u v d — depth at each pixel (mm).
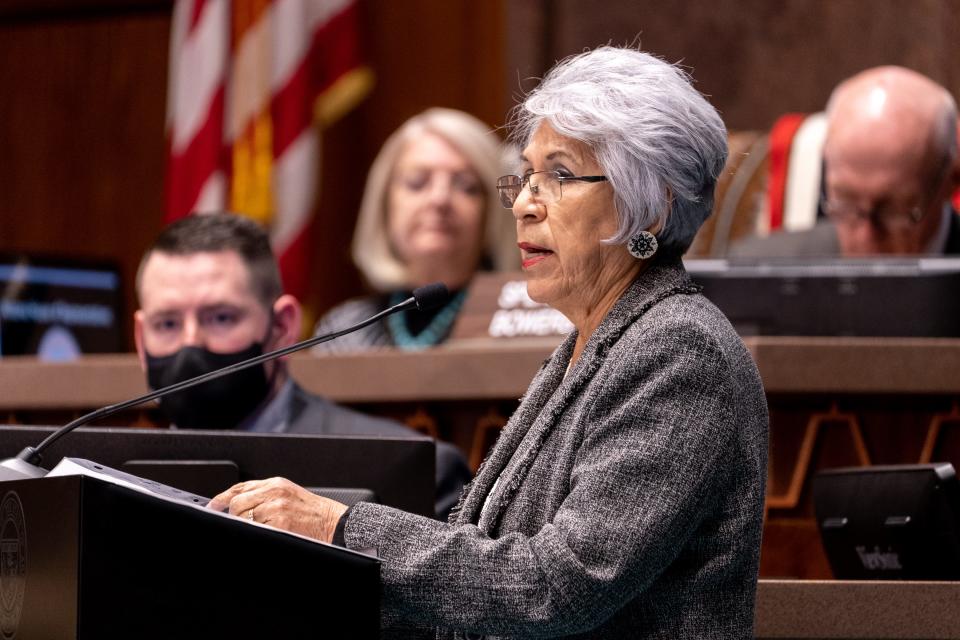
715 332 6875
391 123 24172
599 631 6754
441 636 7543
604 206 7211
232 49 21766
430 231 16375
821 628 9094
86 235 26984
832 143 14898
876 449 11086
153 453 8477
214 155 21422
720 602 6738
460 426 12195
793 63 22672
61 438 8492
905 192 14617
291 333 11289
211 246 11047
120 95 26969
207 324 10953
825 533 10047
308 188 21625
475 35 23922
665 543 6449
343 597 6465
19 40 27500
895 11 22359
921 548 9336
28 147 27328
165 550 6031
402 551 6613
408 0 24219
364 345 16078
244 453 8477
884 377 10859
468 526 6707
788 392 10977
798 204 17281
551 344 12648
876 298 11797
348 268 24047
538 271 7422
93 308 15008
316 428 11141
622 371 6766
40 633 5965
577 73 7363
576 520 6477
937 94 14883
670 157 7109
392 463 8469
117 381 12781
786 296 11922
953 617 9008
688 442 6551
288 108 21609
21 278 14469
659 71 7289
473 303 13766
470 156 16688
